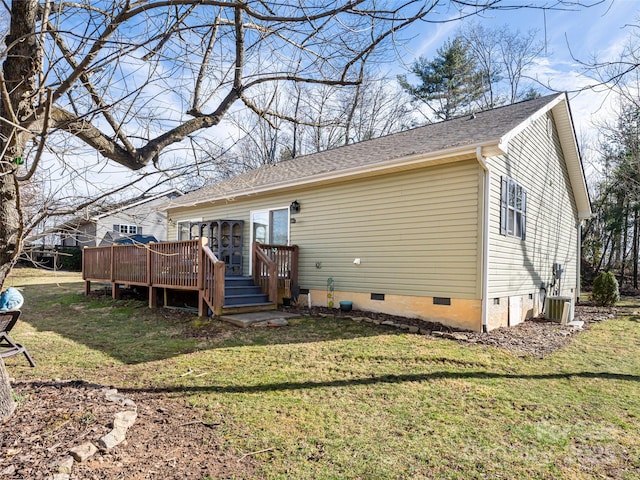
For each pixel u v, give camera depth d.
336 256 9.41
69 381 4.32
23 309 10.59
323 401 4.11
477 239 7.14
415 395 4.32
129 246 10.55
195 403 3.99
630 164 15.38
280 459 2.96
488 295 7.19
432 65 22.41
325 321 7.91
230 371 5.02
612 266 21.38
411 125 22.23
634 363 5.79
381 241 8.55
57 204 2.77
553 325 8.66
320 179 9.14
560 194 12.42
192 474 2.69
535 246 10.11
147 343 6.58
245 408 3.89
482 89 21.94
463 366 5.30
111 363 5.40
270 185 10.25
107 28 2.45
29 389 3.91
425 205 7.86
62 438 2.86
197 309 9.00
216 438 3.26
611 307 12.40
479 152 6.70
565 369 5.39
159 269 9.55
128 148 2.87
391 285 8.34
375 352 5.77
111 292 12.42
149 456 2.87
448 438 3.38
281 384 4.57
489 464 2.98
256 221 11.58
